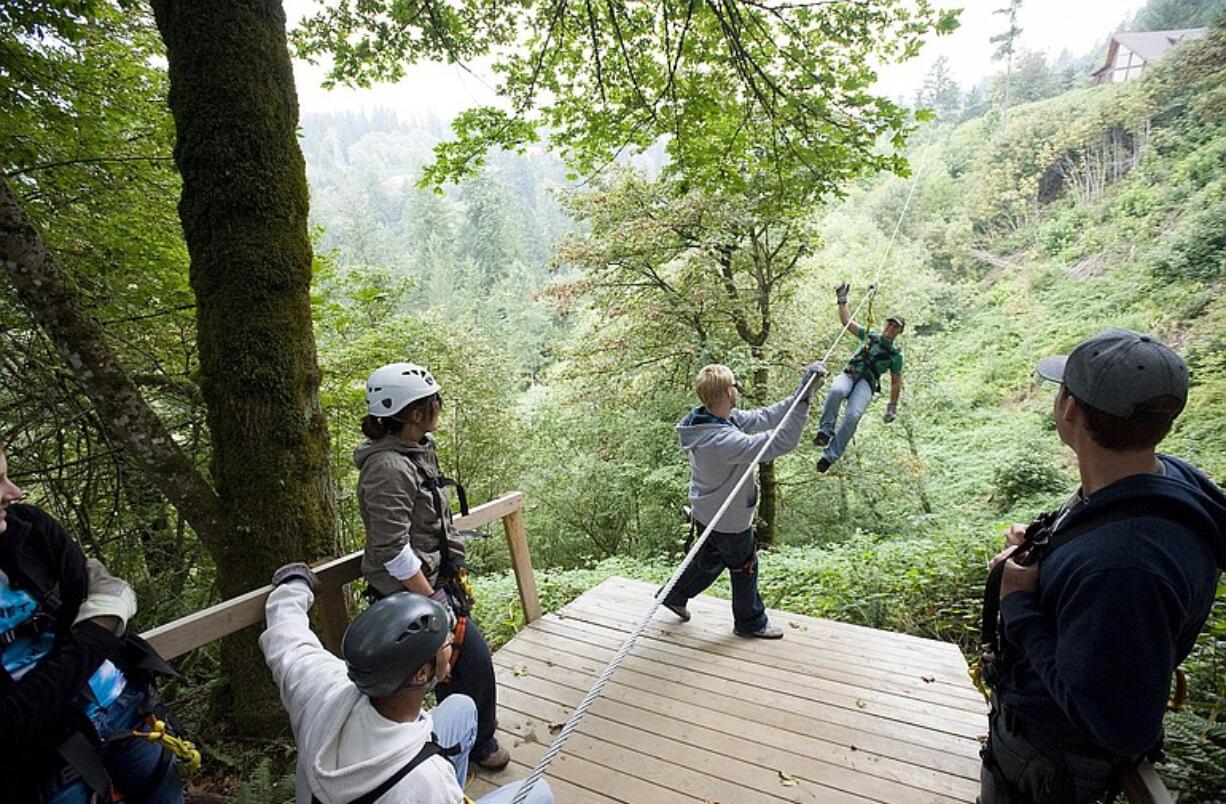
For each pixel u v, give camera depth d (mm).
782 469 13516
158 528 4910
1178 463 1240
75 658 1377
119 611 1524
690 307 11273
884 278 16734
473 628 2498
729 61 5188
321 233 6602
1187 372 1117
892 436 15000
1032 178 32219
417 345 12969
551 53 5445
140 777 1642
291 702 1501
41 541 1435
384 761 1289
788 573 6102
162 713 1731
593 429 13438
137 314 4684
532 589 3990
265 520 2996
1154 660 1010
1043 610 1250
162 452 2959
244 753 2928
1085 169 30125
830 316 13305
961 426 20234
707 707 3074
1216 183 20406
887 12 4711
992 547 5895
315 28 5133
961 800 2439
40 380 4145
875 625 4879
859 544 7020
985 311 27344
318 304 5613
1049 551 1269
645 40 5363
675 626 3871
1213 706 3115
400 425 2178
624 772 2668
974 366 23734
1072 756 1292
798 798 2486
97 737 1454
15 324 4027
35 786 1341
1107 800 1319
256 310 2957
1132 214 24766
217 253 2924
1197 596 1065
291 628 1755
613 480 13281
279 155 2998
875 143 5520
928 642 3566
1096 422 1168
